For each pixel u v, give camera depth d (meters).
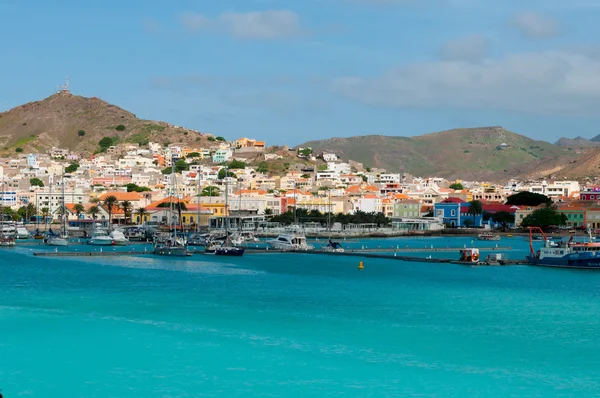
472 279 156.25
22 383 80.38
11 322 107.88
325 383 80.06
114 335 99.69
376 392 77.50
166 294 133.12
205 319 109.56
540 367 86.06
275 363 86.75
